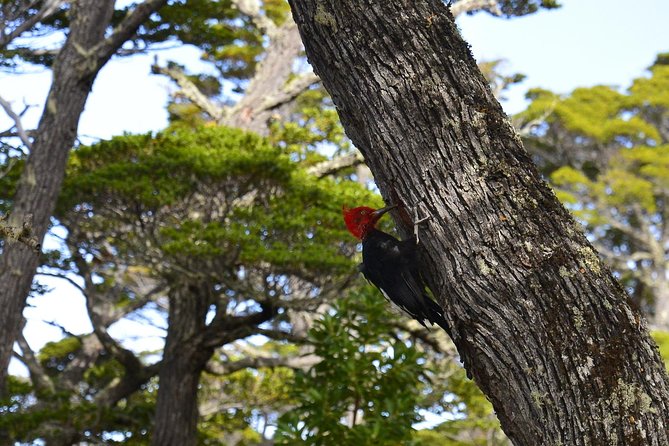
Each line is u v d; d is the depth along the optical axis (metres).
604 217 30.31
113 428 15.12
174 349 14.14
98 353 20.64
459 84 3.89
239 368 14.83
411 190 3.91
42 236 11.44
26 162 11.54
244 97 18.80
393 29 3.93
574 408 3.46
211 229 12.23
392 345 9.64
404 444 9.34
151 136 13.59
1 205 13.93
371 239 5.63
